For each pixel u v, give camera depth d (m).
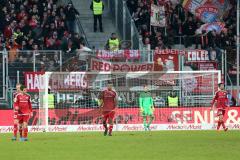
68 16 110.56
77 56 96.56
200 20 116.62
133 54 97.81
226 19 117.00
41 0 110.31
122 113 92.19
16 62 94.38
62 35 107.81
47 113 90.81
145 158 49.84
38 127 90.75
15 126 70.62
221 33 112.75
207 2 117.25
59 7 110.50
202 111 93.00
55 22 107.69
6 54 94.19
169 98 94.81
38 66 95.00
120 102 92.81
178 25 114.44
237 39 102.56
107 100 78.69
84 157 51.09
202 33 112.00
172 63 98.06
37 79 93.31
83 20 118.94
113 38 104.12
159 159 49.03
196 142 65.12
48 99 92.00
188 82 95.44
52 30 106.69
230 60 101.31
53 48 104.38
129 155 52.31
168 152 54.47
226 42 112.50
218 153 53.19
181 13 115.62
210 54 99.88
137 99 93.50
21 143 65.81
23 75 94.00
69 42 104.38
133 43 108.12
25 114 70.12
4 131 89.31
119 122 91.81
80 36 107.88
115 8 117.12
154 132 84.81
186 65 98.94
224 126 86.31
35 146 62.00
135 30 107.81
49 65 95.38
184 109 92.81
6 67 94.12
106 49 106.44
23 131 70.44
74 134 81.75
